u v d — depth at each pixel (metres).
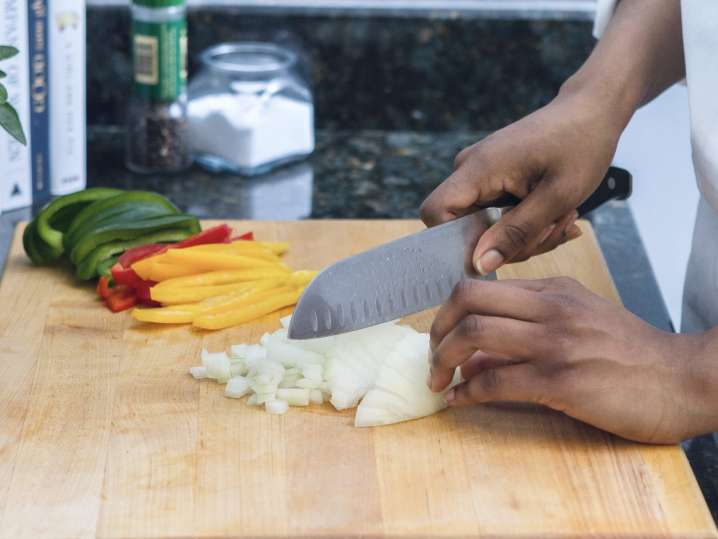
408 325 1.45
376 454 1.20
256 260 1.51
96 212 1.54
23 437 1.21
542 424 1.25
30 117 1.72
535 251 1.43
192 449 1.20
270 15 1.98
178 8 1.80
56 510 1.10
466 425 1.25
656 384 1.17
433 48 2.01
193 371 1.33
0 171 1.72
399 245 1.35
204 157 1.91
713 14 1.26
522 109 2.07
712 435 1.32
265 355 1.35
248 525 1.10
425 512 1.12
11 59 1.66
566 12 2.00
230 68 1.85
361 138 2.06
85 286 1.52
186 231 1.58
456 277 1.39
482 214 1.37
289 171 1.92
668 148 2.20
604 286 1.53
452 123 2.09
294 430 1.24
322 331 1.32
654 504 1.14
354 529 1.10
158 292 1.44
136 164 1.88
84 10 1.76
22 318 1.43
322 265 1.57
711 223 1.41
